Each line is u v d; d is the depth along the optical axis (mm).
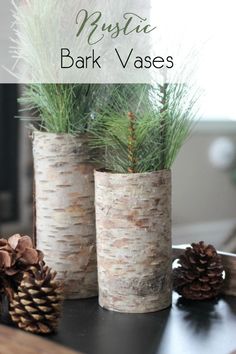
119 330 717
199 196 3098
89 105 807
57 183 814
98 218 775
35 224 859
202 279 816
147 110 758
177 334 704
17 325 705
